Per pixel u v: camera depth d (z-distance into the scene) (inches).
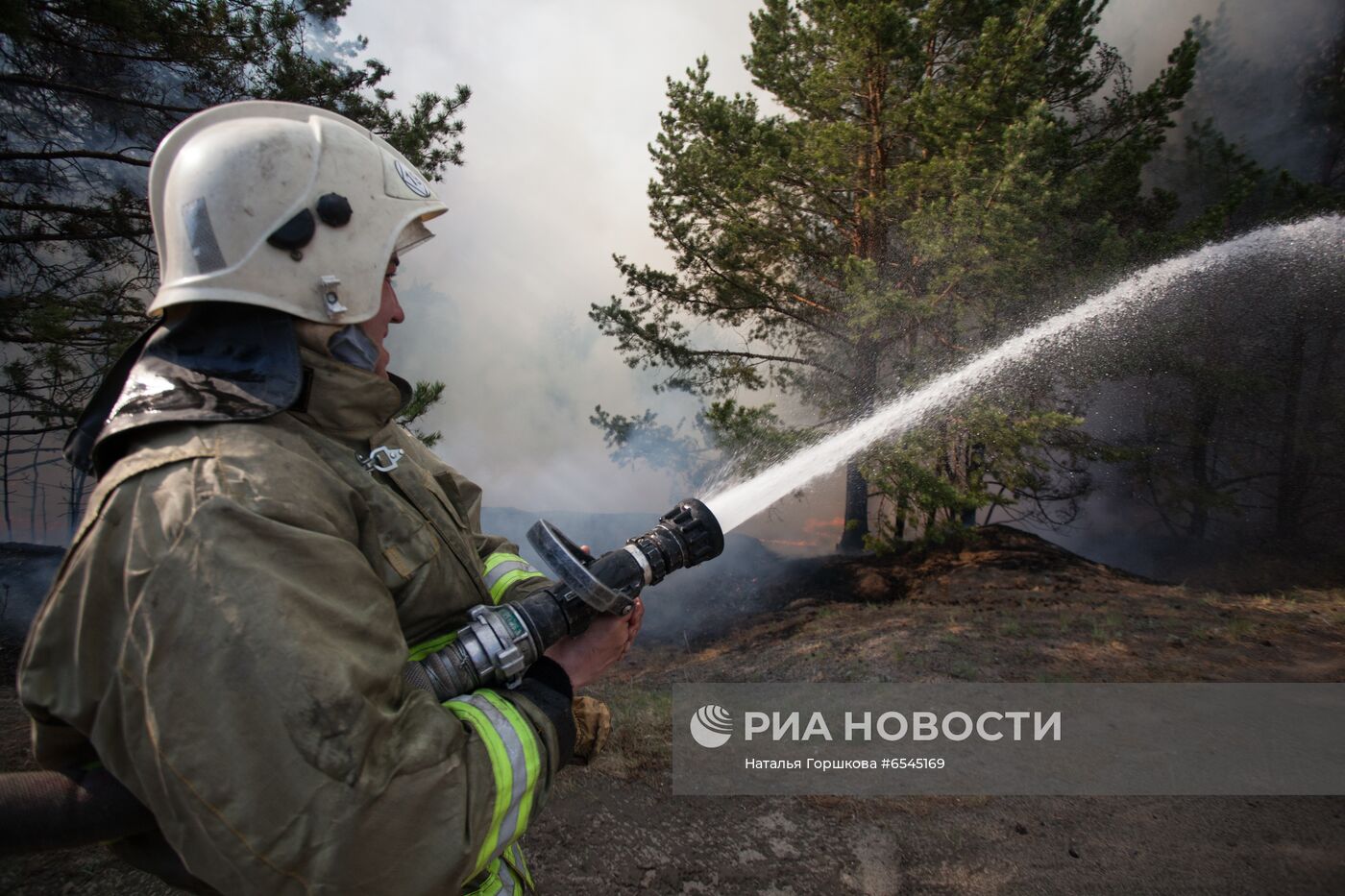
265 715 33.6
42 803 38.7
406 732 37.5
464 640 44.7
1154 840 111.3
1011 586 346.0
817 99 422.0
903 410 351.3
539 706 44.4
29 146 280.5
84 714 36.7
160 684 33.9
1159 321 365.4
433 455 62.6
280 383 41.9
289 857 33.6
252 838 33.5
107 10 231.3
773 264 450.9
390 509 45.8
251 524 35.8
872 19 369.7
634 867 106.3
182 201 43.9
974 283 339.0
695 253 446.9
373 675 36.8
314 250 44.8
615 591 47.8
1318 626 228.1
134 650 34.7
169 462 37.5
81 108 277.4
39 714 38.6
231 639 34.0
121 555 36.4
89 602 36.2
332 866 33.7
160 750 33.8
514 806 40.6
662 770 135.4
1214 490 476.4
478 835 38.1
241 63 272.1
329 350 46.5
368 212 47.8
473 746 39.8
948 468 389.1
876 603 381.1
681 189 440.5
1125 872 104.3
